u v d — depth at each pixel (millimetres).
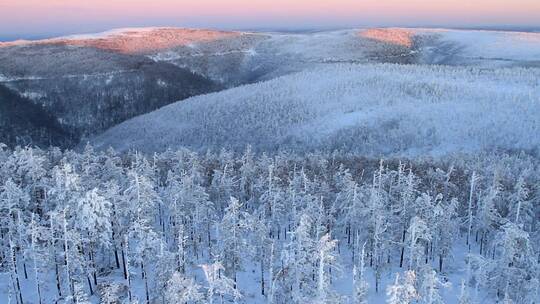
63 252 37906
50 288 44281
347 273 48562
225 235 40969
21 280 45469
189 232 52062
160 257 36750
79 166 64500
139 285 43875
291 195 54219
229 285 33500
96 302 40688
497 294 43000
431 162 74562
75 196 39312
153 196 43375
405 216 49625
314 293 35438
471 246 56062
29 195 47438
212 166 71562
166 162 73938
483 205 51812
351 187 49938
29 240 44438
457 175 64188
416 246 41812
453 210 47844
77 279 39906
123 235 43031
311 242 37000
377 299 43844
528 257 39062
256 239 42781
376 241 44625
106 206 41844
